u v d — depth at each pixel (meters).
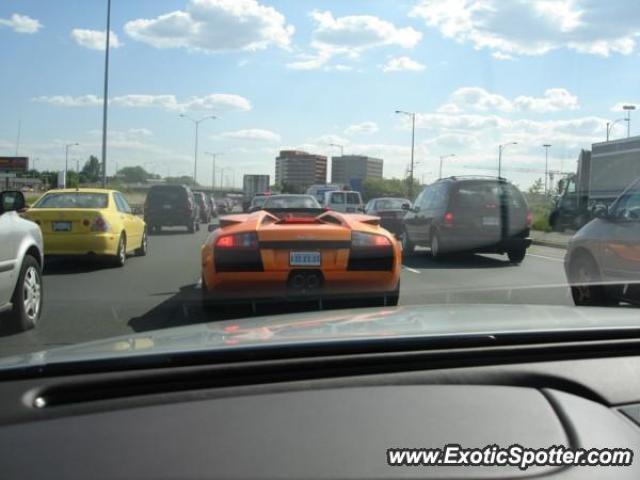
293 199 12.81
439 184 15.49
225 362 2.64
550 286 9.84
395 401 2.42
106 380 2.49
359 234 6.87
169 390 2.51
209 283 6.83
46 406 2.36
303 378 2.62
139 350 2.73
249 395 2.45
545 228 28.64
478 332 2.96
